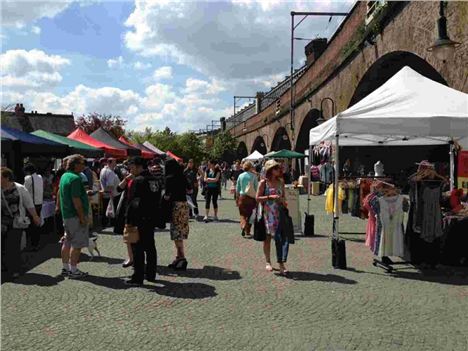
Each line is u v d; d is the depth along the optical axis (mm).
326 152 25938
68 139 16734
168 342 4930
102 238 11820
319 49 29500
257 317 5719
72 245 7680
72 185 7617
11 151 11375
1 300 6441
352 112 8750
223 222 15219
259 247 10484
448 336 5082
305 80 31125
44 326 5422
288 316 5758
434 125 8141
